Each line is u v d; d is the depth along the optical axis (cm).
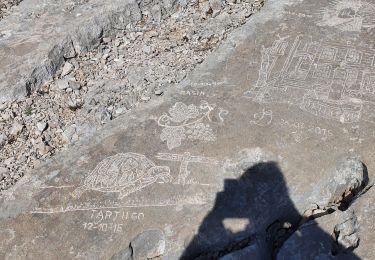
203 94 397
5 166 376
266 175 337
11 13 512
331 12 469
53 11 502
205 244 305
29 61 444
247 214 318
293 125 366
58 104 425
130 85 433
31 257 305
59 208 329
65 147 389
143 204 327
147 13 510
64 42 463
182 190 332
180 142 362
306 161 342
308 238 292
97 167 350
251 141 357
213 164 345
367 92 388
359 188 326
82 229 317
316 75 406
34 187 342
